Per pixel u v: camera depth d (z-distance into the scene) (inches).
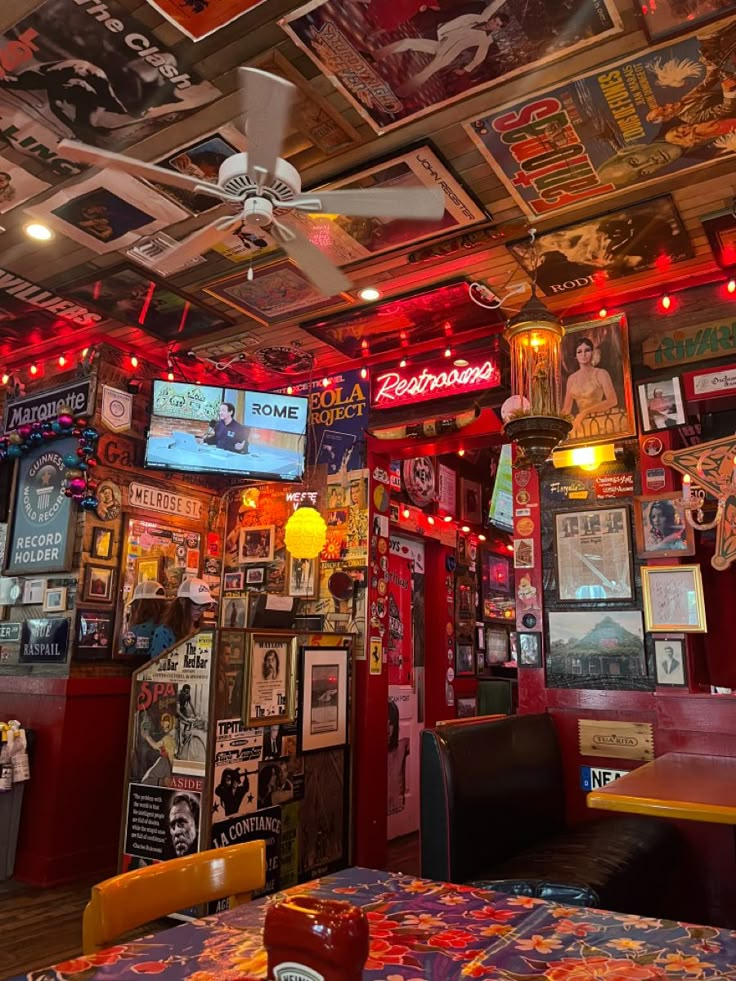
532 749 154.7
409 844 224.1
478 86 115.2
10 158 133.6
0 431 225.6
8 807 180.5
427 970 44.8
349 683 191.0
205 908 145.3
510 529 311.9
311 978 29.8
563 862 117.3
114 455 205.0
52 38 108.3
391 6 100.4
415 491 247.3
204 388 208.4
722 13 101.0
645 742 161.2
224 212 148.2
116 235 156.9
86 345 207.8
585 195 141.7
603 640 171.6
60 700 185.6
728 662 192.7
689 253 160.9
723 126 122.7
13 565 204.8
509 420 139.3
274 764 163.8
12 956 134.5
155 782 156.3
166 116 123.3
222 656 154.4
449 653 267.7
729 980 43.2
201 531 228.5
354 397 215.8
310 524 200.8
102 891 54.8
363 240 154.7
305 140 127.7
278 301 182.7
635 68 111.3
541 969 45.0
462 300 180.4
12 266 170.7
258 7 103.0
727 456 160.6
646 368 176.4
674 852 145.9
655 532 166.9
